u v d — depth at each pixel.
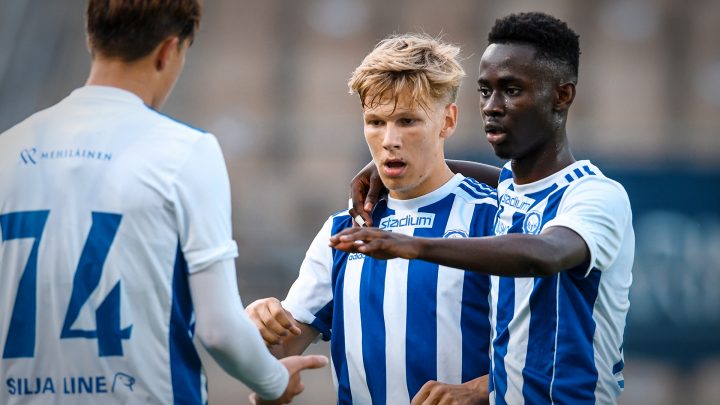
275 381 9.96
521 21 10.98
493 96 11.02
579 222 10.30
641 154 63.44
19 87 68.75
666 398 38.91
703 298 38.97
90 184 9.27
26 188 9.36
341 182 64.12
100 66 9.71
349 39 74.06
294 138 65.75
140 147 9.38
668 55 72.25
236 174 65.06
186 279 9.44
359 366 12.66
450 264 9.53
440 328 12.39
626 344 39.31
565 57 11.03
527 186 11.33
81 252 9.18
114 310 9.16
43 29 73.00
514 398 11.23
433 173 12.84
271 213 62.91
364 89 12.05
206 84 71.31
